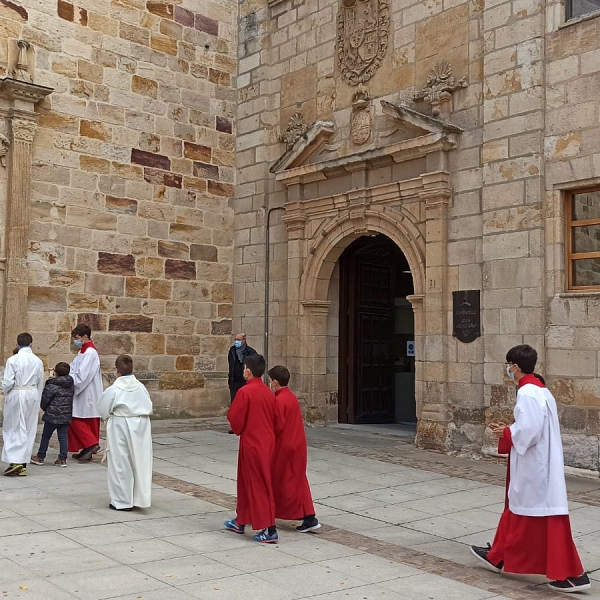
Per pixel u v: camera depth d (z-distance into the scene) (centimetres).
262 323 1463
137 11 1408
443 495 839
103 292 1337
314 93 1398
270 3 1498
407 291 1538
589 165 980
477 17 1134
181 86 1468
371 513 752
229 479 895
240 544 618
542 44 1040
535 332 1013
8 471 870
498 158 1075
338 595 500
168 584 509
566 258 1013
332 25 1372
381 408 1470
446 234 1145
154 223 1415
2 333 1211
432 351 1141
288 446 655
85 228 1318
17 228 1223
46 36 1284
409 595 508
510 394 1039
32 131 1244
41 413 1268
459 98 1148
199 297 1479
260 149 1488
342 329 1419
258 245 1484
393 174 1234
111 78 1365
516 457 541
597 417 946
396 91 1245
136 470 722
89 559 559
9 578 509
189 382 1455
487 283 1077
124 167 1374
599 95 977
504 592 524
